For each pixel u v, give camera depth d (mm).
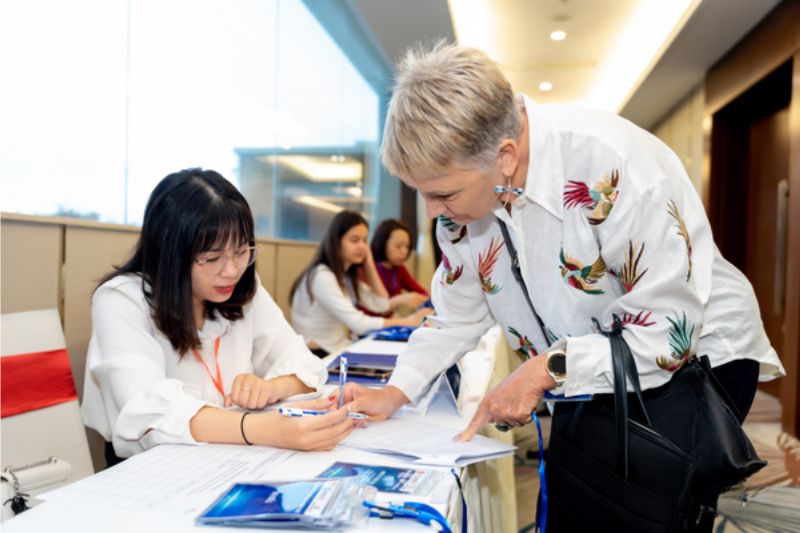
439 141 718
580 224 807
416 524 556
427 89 731
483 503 961
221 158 2447
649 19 4258
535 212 847
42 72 1411
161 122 1955
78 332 1511
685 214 805
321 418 805
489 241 940
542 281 886
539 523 882
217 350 1176
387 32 3918
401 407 1063
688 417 753
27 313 1127
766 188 4156
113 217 1694
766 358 869
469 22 4367
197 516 569
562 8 4117
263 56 2900
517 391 803
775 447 2859
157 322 1049
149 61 1871
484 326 1094
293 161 3400
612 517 783
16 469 1008
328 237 2549
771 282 4070
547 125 821
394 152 769
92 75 1589
